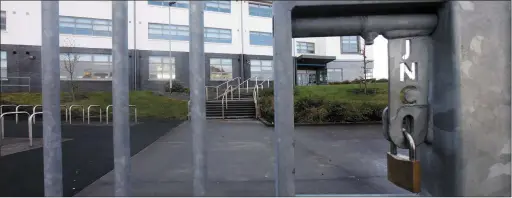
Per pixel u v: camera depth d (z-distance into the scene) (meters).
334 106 12.57
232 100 17.81
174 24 24.34
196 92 2.09
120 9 2.04
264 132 10.16
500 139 2.38
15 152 6.46
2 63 20.84
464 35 2.33
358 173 4.65
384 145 7.25
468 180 2.34
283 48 2.20
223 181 4.27
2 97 18.06
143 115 16.19
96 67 21.92
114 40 2.04
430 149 2.70
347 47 32.38
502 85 2.38
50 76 2.09
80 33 21.42
